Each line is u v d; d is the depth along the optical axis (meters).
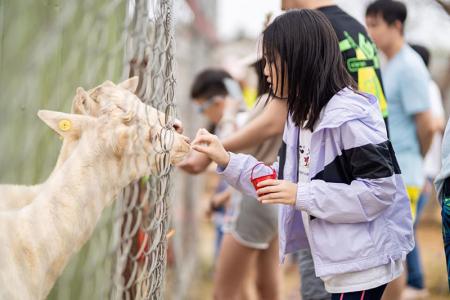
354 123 2.45
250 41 14.27
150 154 2.30
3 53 2.15
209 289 6.42
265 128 3.07
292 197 2.44
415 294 5.11
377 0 4.44
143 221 2.77
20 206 2.25
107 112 2.28
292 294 5.70
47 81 2.49
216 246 5.50
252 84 7.13
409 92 4.32
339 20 3.12
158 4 2.29
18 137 2.16
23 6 2.26
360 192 2.41
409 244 2.58
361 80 3.07
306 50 2.52
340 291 2.51
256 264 4.23
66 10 2.48
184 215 6.66
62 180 2.21
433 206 8.96
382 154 2.44
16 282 2.01
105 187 2.28
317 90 2.51
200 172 3.25
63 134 2.27
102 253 2.77
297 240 2.74
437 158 5.39
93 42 2.59
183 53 6.43
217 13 10.30
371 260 2.46
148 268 2.36
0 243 1.98
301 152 2.63
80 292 2.78
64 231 2.17
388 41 4.41
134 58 2.68
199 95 4.88
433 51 10.16
